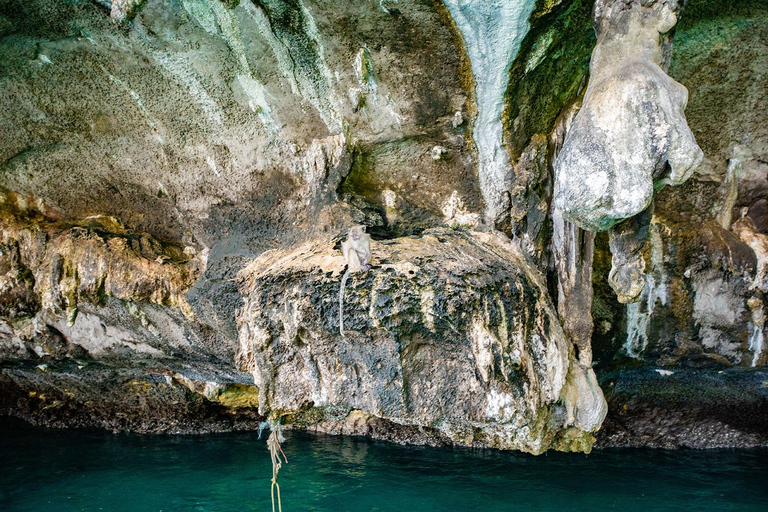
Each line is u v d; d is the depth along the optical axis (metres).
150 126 6.75
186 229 7.45
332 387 5.59
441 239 5.92
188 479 7.71
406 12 5.15
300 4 5.30
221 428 9.71
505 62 5.30
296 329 5.40
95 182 7.41
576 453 8.61
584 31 5.31
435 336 5.35
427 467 8.15
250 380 8.24
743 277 6.37
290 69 5.94
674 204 6.56
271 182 6.73
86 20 5.79
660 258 6.47
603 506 6.78
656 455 8.45
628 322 6.78
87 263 6.88
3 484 7.56
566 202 4.56
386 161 6.49
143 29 5.72
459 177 6.40
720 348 6.82
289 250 6.27
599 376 7.68
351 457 8.55
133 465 8.23
